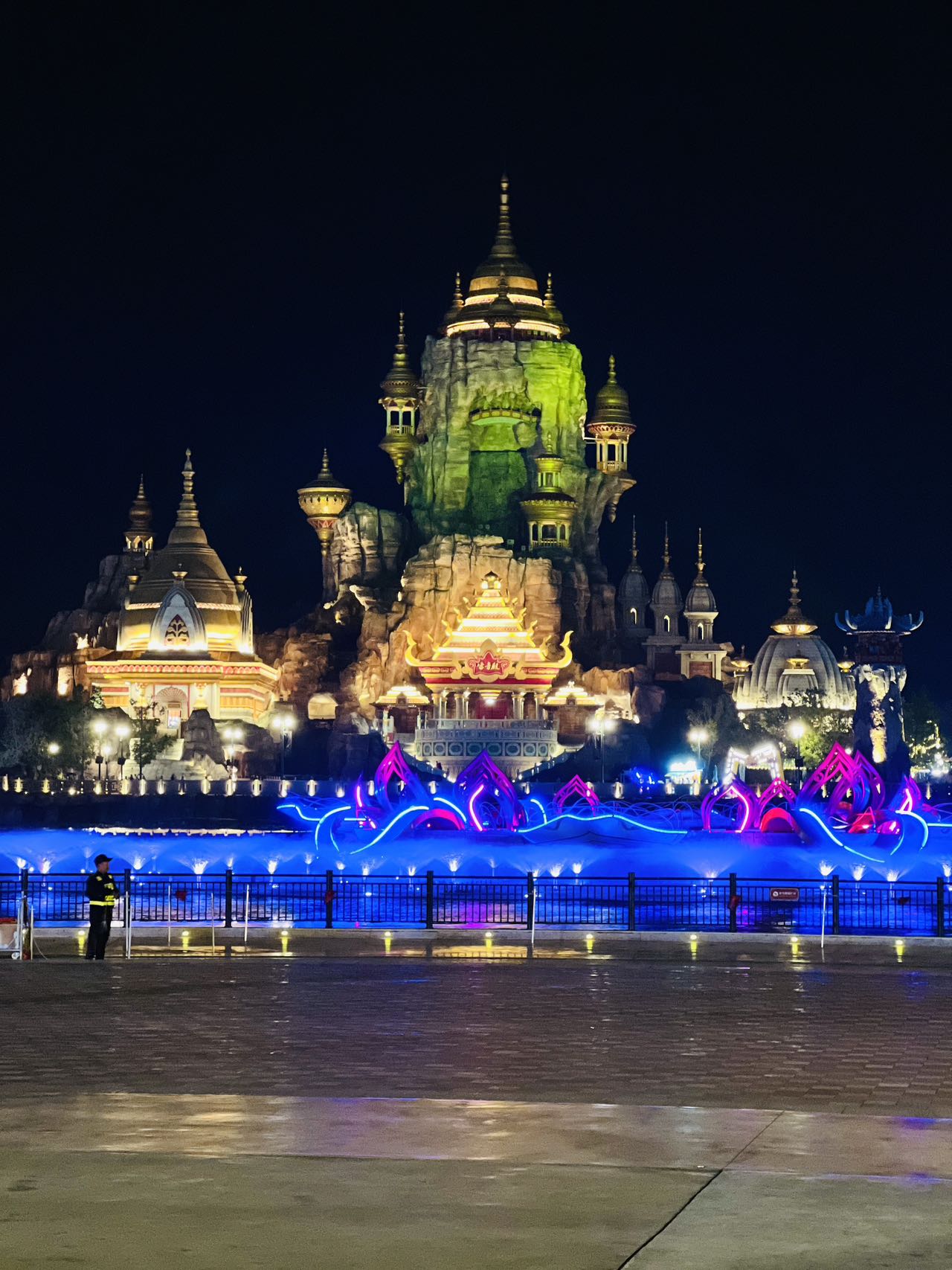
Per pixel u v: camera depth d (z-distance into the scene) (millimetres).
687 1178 20984
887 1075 29562
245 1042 33312
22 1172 21156
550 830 133875
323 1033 34438
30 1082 28625
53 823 169375
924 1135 23922
